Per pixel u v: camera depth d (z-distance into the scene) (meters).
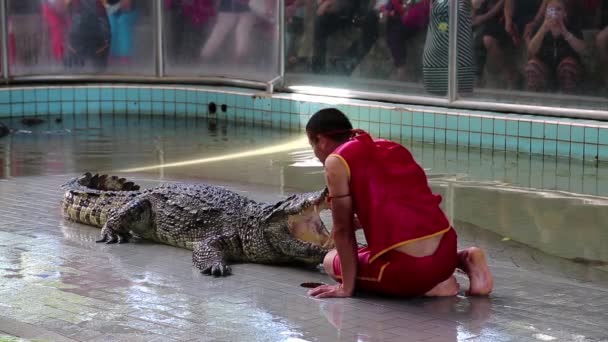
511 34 12.59
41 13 16.61
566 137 11.70
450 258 5.89
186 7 16.53
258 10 15.65
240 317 5.59
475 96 13.10
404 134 13.31
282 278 6.55
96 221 8.00
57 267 6.72
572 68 12.09
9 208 8.77
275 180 10.37
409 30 13.63
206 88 16.06
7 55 16.39
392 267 5.84
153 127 14.98
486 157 11.99
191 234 7.26
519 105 12.60
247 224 6.97
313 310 5.75
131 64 16.98
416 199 5.84
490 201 9.28
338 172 5.79
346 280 6.02
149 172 10.91
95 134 14.15
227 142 13.37
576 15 11.95
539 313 5.73
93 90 16.41
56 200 9.17
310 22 14.93
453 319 5.59
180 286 6.28
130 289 6.19
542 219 8.52
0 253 7.09
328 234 6.80
